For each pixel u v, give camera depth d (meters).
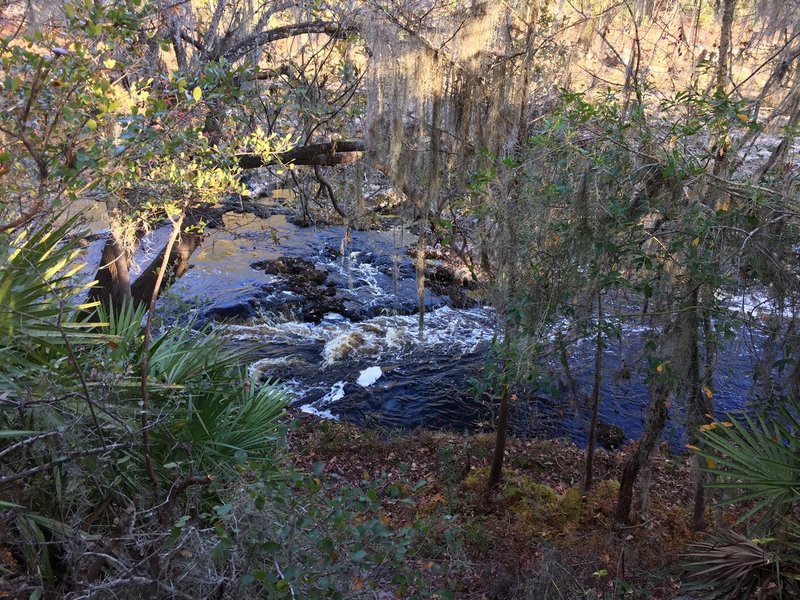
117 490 3.25
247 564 2.75
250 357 11.81
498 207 5.36
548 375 5.17
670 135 4.59
